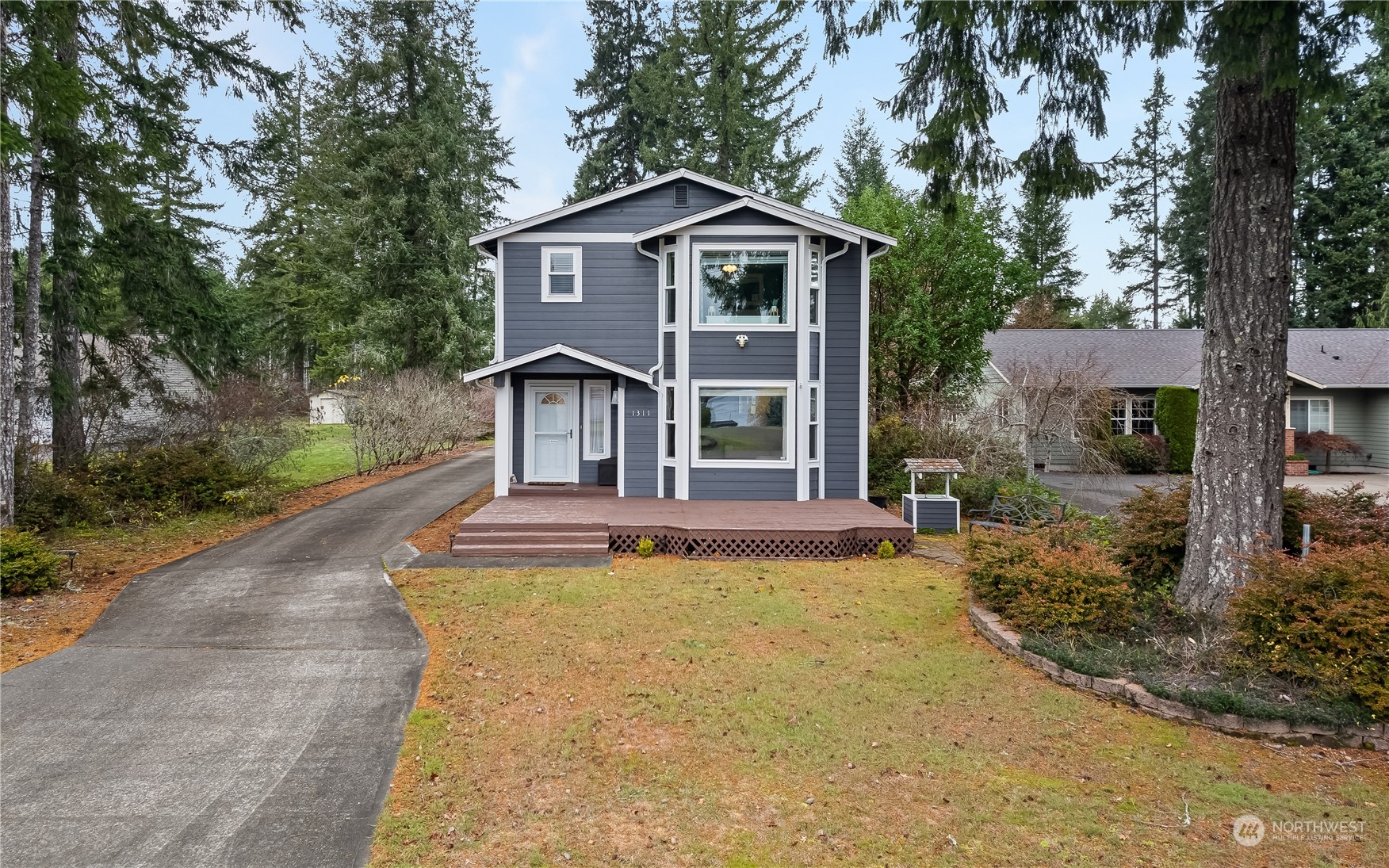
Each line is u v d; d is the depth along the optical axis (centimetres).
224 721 536
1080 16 686
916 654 674
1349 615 514
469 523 1098
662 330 1435
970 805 423
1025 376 1727
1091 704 562
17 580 853
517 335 1485
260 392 1919
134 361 1600
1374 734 492
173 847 384
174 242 1499
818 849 381
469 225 2894
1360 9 552
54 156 1224
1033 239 4384
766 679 612
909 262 2005
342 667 643
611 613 798
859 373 1447
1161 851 376
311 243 3344
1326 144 3362
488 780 453
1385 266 3241
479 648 688
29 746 498
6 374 1011
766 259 1391
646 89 3109
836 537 1088
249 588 898
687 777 455
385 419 2012
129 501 1316
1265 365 648
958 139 827
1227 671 564
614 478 1499
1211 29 594
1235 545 649
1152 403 2428
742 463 1391
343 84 2625
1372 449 2392
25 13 1056
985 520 1357
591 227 1482
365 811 420
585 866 368
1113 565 688
